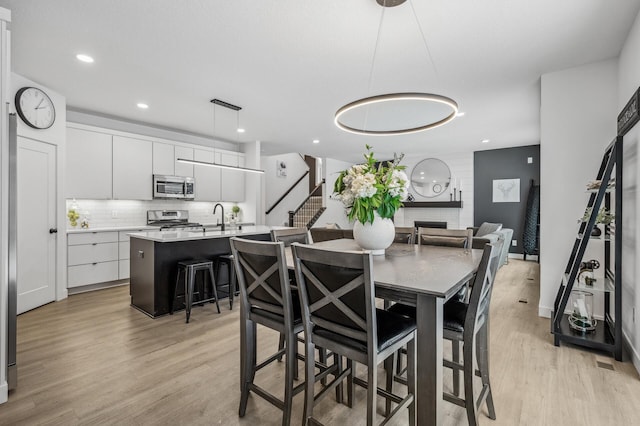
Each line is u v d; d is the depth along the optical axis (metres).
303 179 10.24
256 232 4.18
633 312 2.31
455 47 2.67
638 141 2.22
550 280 3.14
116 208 5.04
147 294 3.31
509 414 1.72
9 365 1.86
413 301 1.38
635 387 1.97
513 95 3.75
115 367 2.20
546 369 2.20
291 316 1.55
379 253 2.12
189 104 4.12
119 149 4.76
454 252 2.23
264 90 3.63
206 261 3.45
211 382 2.03
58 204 3.75
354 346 1.37
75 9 2.17
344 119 4.81
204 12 2.21
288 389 1.53
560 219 3.07
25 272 3.32
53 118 3.63
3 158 1.84
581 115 2.97
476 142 6.45
